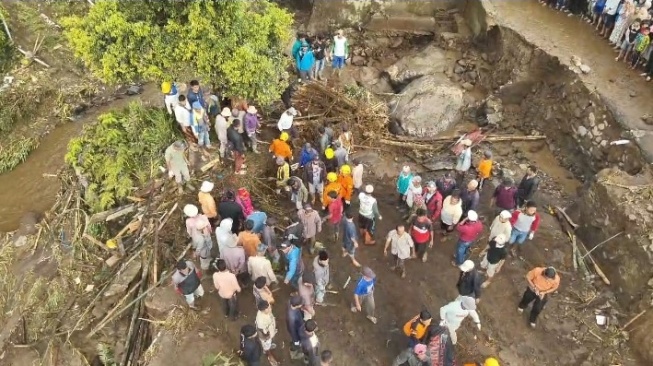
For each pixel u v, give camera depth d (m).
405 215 14.28
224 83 13.85
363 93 17.91
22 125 19.92
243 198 12.55
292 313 10.05
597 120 15.15
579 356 11.76
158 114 15.49
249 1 14.59
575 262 13.51
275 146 14.36
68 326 12.87
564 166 16.20
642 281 12.14
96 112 20.17
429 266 13.29
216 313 11.95
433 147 16.66
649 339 11.55
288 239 11.52
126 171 14.49
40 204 17.30
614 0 16.27
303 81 17.94
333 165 14.27
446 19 20.55
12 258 14.88
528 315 12.37
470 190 12.94
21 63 20.83
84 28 13.07
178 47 13.00
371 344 11.73
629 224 12.58
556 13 18.39
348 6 20.55
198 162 14.70
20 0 21.53
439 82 18.17
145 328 12.20
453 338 10.79
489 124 17.41
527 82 17.19
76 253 14.01
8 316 13.79
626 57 16.12
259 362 10.83
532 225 12.41
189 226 11.56
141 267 13.07
